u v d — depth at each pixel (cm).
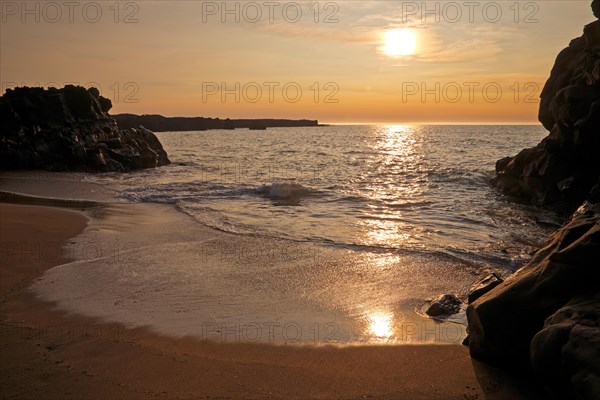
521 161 1942
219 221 1348
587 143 1553
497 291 520
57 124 3272
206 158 4066
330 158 3878
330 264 910
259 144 6419
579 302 439
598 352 371
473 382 476
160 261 927
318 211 1528
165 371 499
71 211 1512
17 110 3203
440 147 5234
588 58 1688
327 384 475
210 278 826
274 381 481
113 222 1332
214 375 492
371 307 696
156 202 1725
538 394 451
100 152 3134
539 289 481
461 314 662
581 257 460
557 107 1689
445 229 1255
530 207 1686
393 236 1161
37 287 769
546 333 415
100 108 3647
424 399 447
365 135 9919
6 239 1092
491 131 12250
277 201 1733
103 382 475
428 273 857
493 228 1280
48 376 485
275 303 711
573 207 1582
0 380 477
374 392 460
